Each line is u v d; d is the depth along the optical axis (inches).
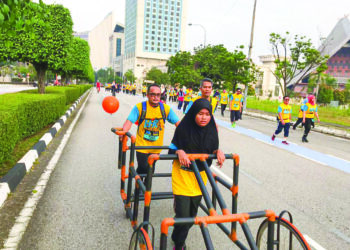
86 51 1339.8
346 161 329.7
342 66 3550.7
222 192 205.3
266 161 305.7
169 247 133.7
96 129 448.5
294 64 1042.1
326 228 161.9
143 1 6245.1
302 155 348.5
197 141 110.7
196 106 107.3
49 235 139.6
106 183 213.3
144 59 6437.0
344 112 858.1
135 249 101.8
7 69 2667.3
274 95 3934.5
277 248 102.1
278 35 995.9
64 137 372.2
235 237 92.0
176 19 6530.5
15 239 134.1
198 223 80.3
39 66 598.2
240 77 1006.4
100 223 153.4
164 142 376.8
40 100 353.1
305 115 448.1
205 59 1466.5
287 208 185.0
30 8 150.9
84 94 1541.6
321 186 232.7
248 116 855.7
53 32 570.9
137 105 162.1
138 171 169.0
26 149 282.2
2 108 236.2
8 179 188.4
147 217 108.4
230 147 369.7
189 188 111.5
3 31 154.9
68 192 192.9
